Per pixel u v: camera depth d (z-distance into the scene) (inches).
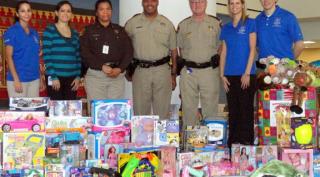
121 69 198.2
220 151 131.2
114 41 198.4
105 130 133.2
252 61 181.2
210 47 198.8
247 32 181.8
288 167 87.5
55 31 203.9
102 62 196.9
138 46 205.5
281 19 182.7
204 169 125.6
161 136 137.4
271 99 154.6
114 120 134.8
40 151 120.4
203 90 199.8
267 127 154.8
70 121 130.0
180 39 204.8
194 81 200.4
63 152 121.9
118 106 135.6
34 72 211.3
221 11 416.5
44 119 122.9
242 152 131.3
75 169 114.6
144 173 118.0
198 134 143.3
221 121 150.6
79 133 127.9
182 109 204.7
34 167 118.7
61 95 204.8
